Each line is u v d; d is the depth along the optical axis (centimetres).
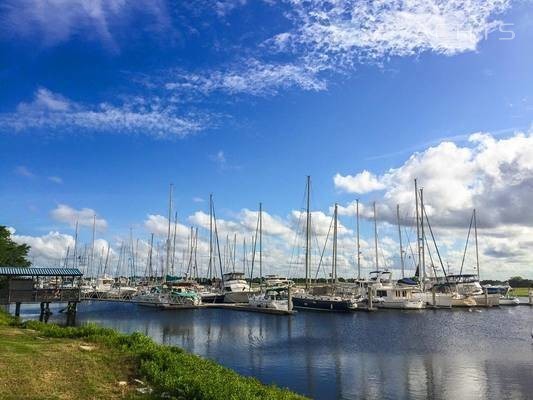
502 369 3356
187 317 7075
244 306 8125
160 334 5253
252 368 3419
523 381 3002
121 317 7044
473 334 5250
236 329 5709
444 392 2762
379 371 3306
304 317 7119
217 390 1606
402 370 3334
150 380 1736
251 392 1747
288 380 3055
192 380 1686
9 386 1466
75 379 1636
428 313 7819
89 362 1873
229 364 3566
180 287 9162
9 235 8719
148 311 7956
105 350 2150
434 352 4078
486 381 3009
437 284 9525
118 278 12425
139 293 9500
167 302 8356
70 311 6197
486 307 8994
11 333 2531
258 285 9975
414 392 2766
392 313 7738
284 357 3847
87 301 9881
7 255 8262
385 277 9506
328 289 9000
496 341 4728
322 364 3556
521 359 3731
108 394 1526
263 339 4872
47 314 6106
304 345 4481
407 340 4800
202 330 5612
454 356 3875
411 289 8681
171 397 1559
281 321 6575
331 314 7569
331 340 4806
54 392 1473
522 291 14675
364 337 5012
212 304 8444
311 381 3027
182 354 2342
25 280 5934
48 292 6047
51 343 2227
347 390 2809
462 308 8619
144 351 2080
